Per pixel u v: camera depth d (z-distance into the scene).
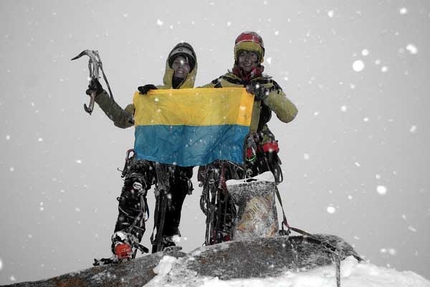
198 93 6.02
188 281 3.83
